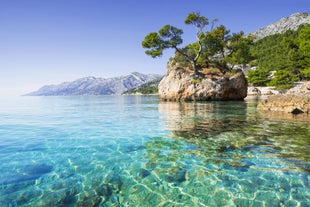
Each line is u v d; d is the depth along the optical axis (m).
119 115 17.34
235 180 4.73
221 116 14.51
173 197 4.07
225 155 6.37
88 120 14.41
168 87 33.62
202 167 5.47
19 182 4.63
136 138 8.64
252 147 7.10
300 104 15.41
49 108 27.08
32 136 9.18
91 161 5.95
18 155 6.48
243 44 37.00
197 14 31.22
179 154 6.52
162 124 11.98
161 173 5.13
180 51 32.09
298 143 7.46
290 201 3.89
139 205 3.80
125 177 4.91
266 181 4.65
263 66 81.44
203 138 8.45
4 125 12.41
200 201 3.93
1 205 3.76
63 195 4.11
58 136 9.16
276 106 17.00
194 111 18.06
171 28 31.27
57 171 5.24
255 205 3.79
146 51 33.41
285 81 50.69
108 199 3.98
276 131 9.41
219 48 35.56
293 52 53.38
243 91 32.34
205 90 30.28
